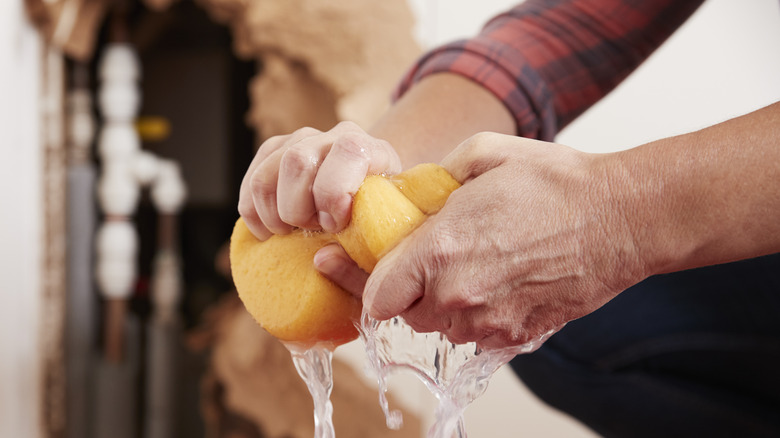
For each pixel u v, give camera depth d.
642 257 0.58
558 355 0.92
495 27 0.91
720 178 0.56
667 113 1.38
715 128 0.58
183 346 1.53
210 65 1.67
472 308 0.59
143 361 1.50
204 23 1.64
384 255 0.60
